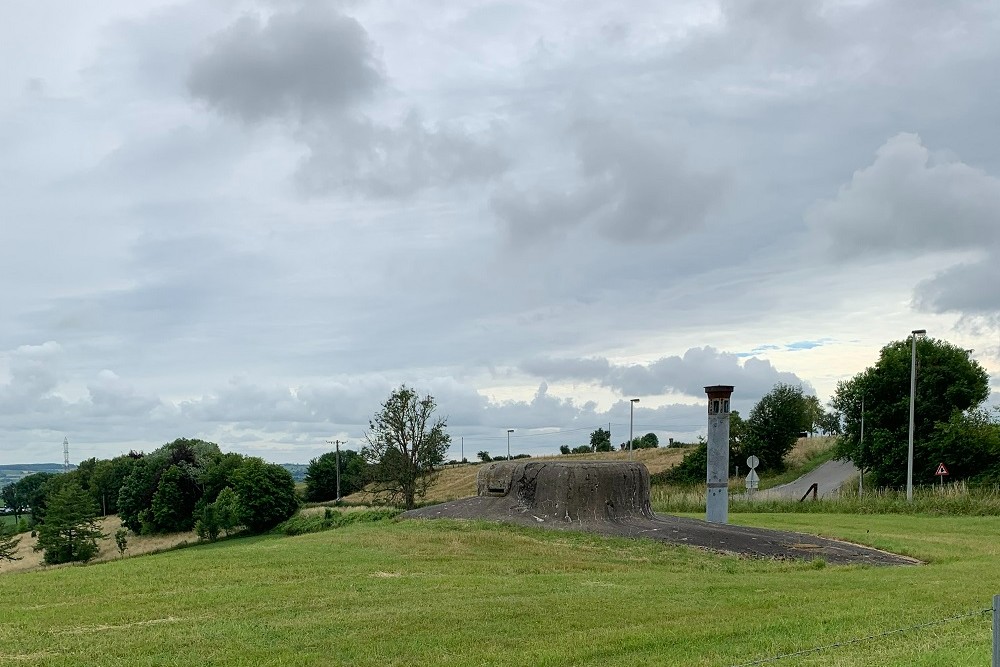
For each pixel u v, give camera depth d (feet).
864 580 46.44
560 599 39.45
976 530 81.41
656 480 225.35
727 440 82.99
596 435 345.72
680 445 293.43
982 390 180.86
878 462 185.47
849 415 201.26
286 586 43.14
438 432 160.86
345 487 271.90
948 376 182.39
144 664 29.37
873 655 28.32
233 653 30.42
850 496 124.36
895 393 187.11
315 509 200.54
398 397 159.33
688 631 33.01
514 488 70.85
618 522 66.28
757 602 39.06
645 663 28.81
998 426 172.55
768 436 252.01
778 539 63.10
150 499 256.52
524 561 53.16
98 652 30.83
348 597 40.04
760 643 31.09
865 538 68.95
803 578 47.55
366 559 52.80
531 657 29.66
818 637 31.68
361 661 29.48
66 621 35.94
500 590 41.96
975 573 49.55
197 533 221.66
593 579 46.29
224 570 48.80
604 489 67.82
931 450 176.45
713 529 65.26
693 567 53.01
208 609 37.76
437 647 31.17
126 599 40.52
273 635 32.89
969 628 31.81
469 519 67.82
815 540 64.44
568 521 65.72
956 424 170.71
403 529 65.05
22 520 319.68
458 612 36.42
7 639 33.09
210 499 240.73
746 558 56.44
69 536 217.36
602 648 30.63
